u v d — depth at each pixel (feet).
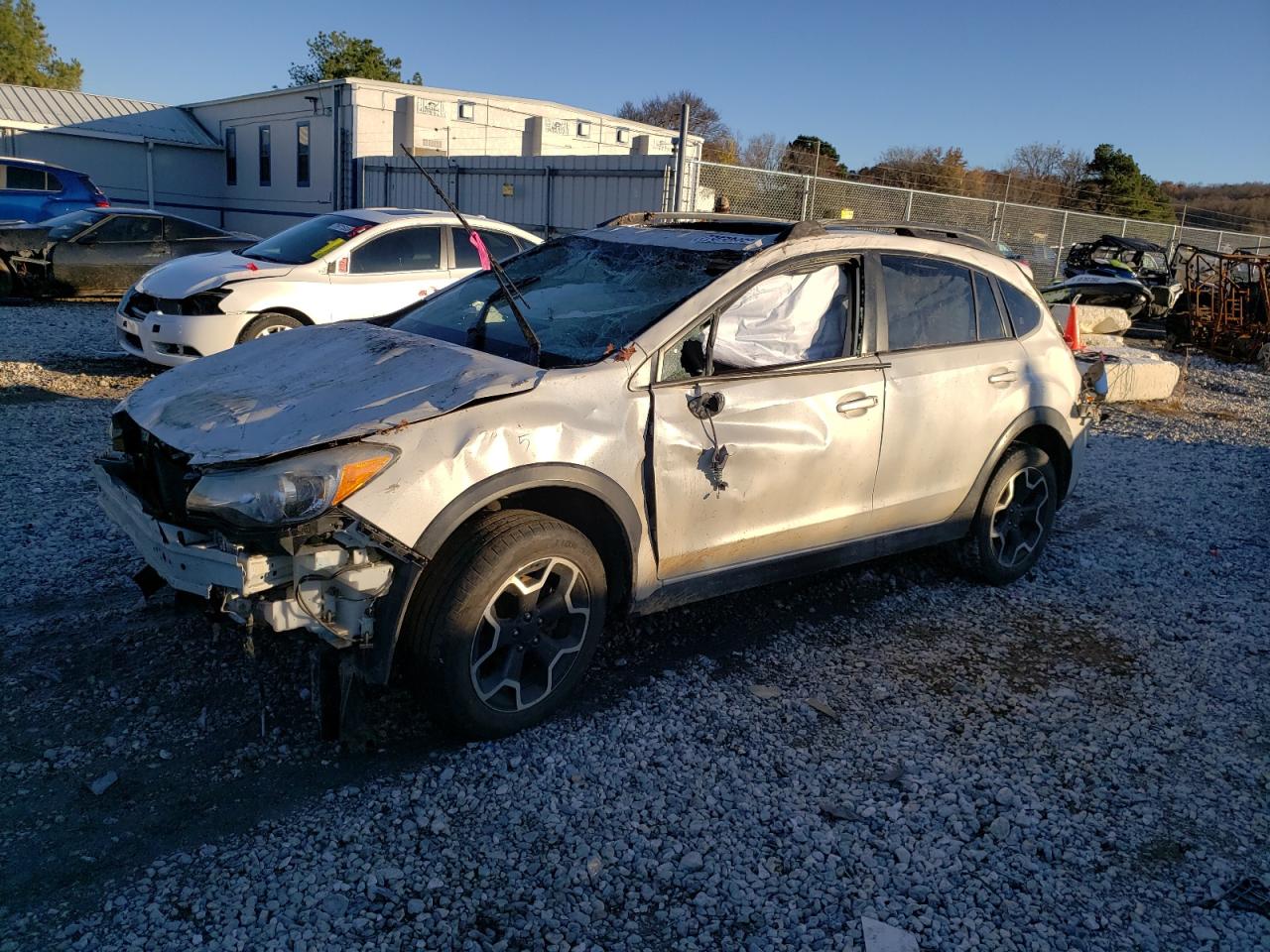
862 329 14.44
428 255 31.40
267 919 8.48
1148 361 38.68
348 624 10.06
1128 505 23.68
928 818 10.53
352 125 76.18
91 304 47.06
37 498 18.35
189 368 12.96
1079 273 71.97
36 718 11.21
